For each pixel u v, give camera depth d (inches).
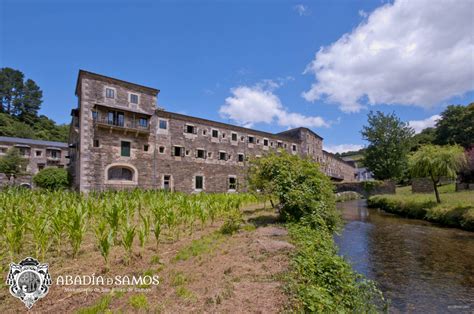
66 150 1939.0
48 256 235.0
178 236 312.3
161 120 1157.1
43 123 2623.0
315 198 410.9
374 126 1565.0
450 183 1016.2
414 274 274.8
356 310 164.9
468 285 245.1
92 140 946.1
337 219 431.8
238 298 151.7
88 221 334.6
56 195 528.7
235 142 1449.3
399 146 1498.5
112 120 1007.6
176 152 1201.4
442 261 315.6
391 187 1369.3
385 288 239.8
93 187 931.3
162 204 393.4
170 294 159.9
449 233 466.0
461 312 197.0
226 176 1378.0
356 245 392.5
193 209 379.9
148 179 1085.8
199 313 135.2
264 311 136.5
